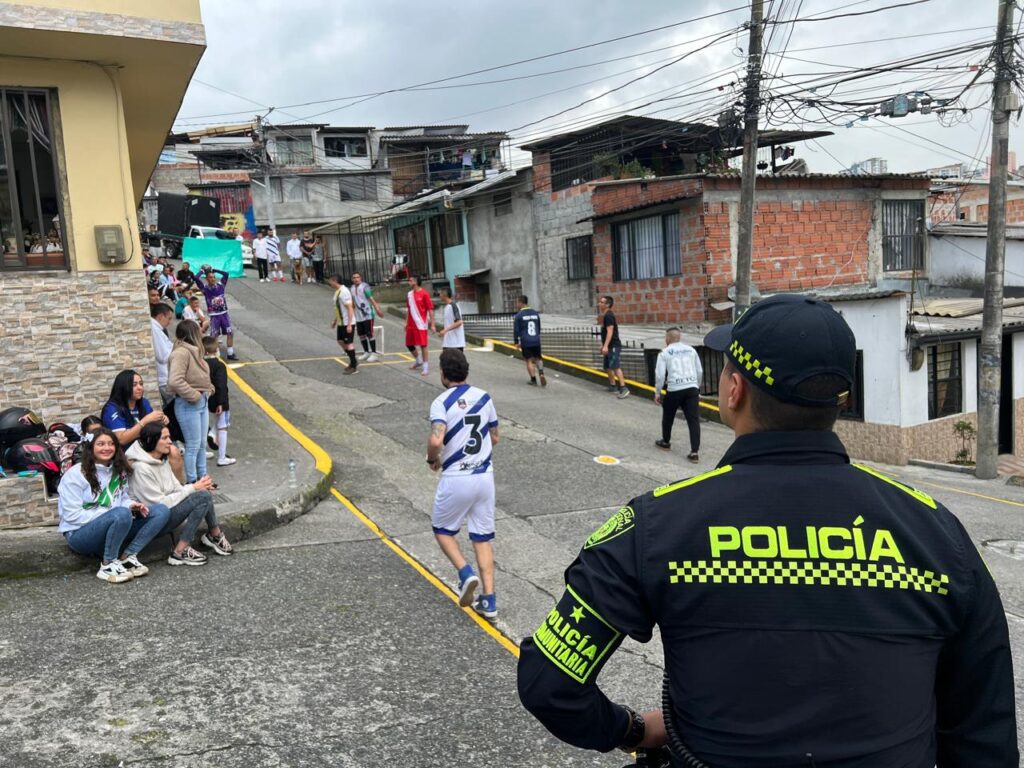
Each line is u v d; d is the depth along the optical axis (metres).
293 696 3.84
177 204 27.39
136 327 7.07
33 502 5.78
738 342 1.45
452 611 5.00
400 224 29.05
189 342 6.91
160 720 3.56
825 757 1.22
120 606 4.80
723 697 1.27
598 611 1.35
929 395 13.05
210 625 4.58
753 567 1.29
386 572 5.61
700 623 1.30
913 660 1.28
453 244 26.38
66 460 6.02
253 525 6.25
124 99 8.09
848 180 17.98
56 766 3.19
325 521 6.73
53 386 6.79
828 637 1.25
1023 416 14.77
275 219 37.16
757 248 17.02
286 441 8.91
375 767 3.31
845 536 1.31
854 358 1.41
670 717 1.41
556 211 21.47
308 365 14.16
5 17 5.99
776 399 1.38
